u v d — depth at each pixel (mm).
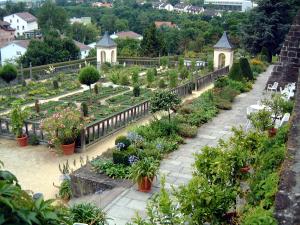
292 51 22297
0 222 2676
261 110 13594
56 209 3418
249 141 8883
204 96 19922
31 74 31594
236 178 7551
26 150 14383
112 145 14797
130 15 95188
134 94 23922
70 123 13672
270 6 38875
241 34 42062
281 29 38688
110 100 22781
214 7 132625
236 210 6371
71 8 114062
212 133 15141
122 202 9250
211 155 7711
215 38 52781
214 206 5879
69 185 10641
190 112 17078
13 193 2850
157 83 27688
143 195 9625
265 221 4250
